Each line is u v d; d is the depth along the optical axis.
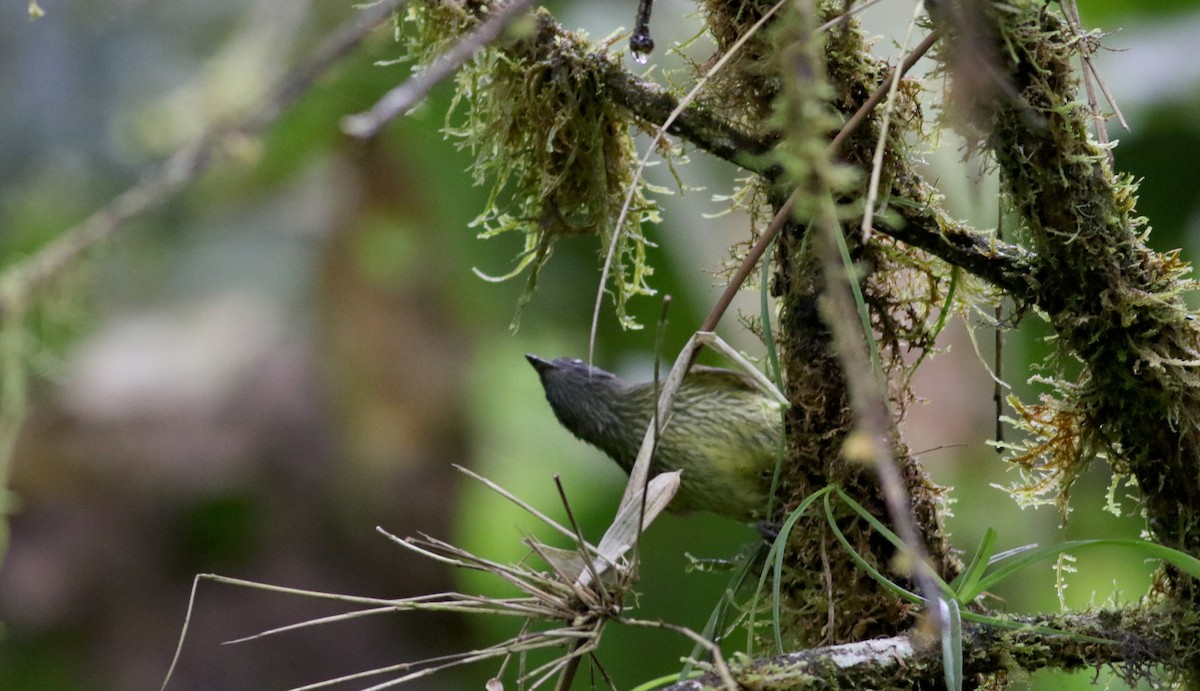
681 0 8.04
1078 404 4.65
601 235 5.03
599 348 9.08
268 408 12.66
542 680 3.93
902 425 4.89
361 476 12.65
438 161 9.22
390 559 12.98
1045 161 4.26
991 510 9.14
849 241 4.71
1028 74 4.20
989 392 9.15
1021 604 8.89
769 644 4.95
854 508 4.39
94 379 12.77
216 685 12.91
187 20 12.61
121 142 11.90
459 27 4.85
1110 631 4.44
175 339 12.99
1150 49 7.76
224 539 13.12
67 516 13.02
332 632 12.98
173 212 12.55
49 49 12.55
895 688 4.14
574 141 4.92
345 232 12.05
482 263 9.29
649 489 4.13
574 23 8.23
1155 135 7.64
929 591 3.94
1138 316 4.38
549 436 12.39
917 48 4.14
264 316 12.77
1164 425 4.48
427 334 12.36
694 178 8.09
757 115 4.63
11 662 12.67
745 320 5.33
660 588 9.34
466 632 12.95
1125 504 8.68
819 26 4.44
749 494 6.58
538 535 11.71
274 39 9.69
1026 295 4.57
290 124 10.55
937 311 5.69
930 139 4.64
